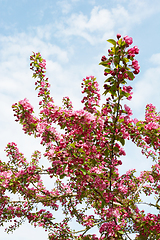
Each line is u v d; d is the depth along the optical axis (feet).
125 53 13.79
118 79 14.16
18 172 21.15
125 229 24.00
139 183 26.27
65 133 19.71
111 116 16.06
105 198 17.74
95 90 19.79
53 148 18.56
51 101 23.00
